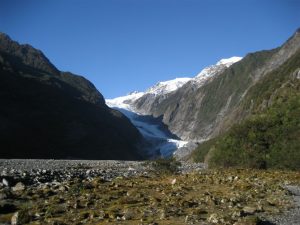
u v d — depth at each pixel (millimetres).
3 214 15047
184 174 34656
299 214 16109
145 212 15742
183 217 14938
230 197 19609
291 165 41406
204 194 20766
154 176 32000
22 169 34188
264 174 33406
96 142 173875
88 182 24734
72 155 151250
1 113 135500
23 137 131375
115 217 14711
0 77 157500
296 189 24156
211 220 14273
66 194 19703
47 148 138625
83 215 14852
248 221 14180
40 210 15664
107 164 55844
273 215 15781
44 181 25906
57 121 162000
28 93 166375
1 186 21578
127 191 21172
